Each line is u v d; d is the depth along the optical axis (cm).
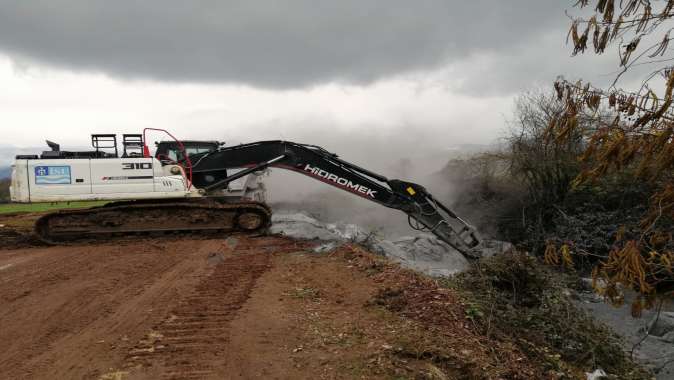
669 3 286
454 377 465
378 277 760
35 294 700
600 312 988
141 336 538
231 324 570
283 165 1145
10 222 1412
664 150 293
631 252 312
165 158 1376
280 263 875
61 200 1064
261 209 1129
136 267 850
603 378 583
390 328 554
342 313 608
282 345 511
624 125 321
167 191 1112
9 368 465
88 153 1111
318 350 498
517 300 752
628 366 677
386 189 1092
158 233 1120
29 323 584
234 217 1138
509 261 806
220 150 1168
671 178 324
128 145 1130
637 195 1332
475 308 627
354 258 891
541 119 1745
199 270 823
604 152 318
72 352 498
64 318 599
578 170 1488
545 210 1666
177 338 530
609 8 299
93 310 626
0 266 877
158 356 487
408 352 489
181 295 682
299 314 603
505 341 579
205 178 1259
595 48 305
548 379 527
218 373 452
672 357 784
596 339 688
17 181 1053
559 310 738
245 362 473
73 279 777
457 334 548
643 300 338
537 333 651
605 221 1343
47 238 1091
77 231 1096
